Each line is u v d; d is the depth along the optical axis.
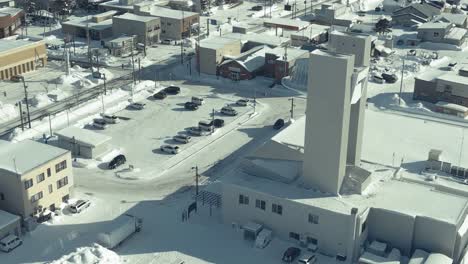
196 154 99.50
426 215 69.81
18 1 197.62
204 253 72.25
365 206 72.12
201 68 141.50
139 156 98.12
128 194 86.06
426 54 158.00
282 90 131.12
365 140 91.62
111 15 178.38
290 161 80.31
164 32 169.38
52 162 79.31
